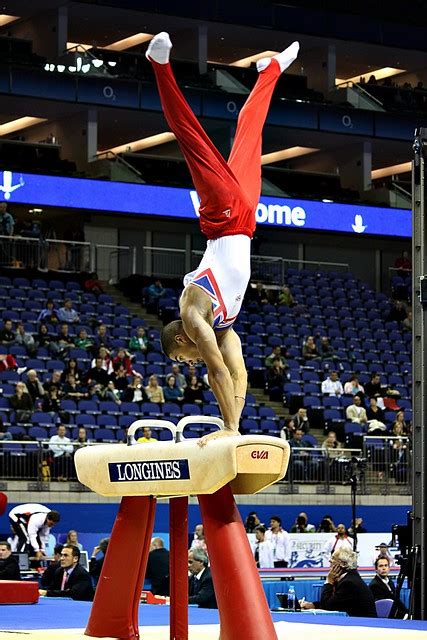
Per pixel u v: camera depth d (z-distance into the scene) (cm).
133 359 2886
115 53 3706
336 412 2881
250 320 3278
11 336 2772
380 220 3709
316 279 3694
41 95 3359
